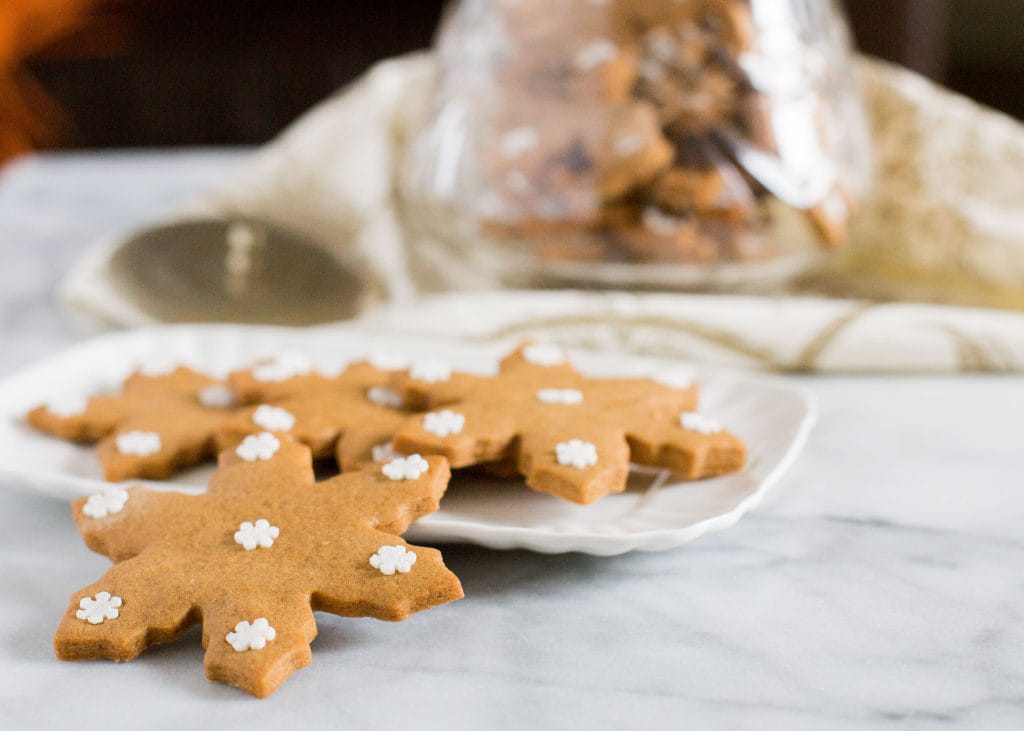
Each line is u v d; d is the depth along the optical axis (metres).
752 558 0.41
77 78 1.43
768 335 0.55
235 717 0.35
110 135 1.46
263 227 0.63
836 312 0.56
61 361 0.50
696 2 0.57
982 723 0.35
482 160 0.61
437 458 0.41
